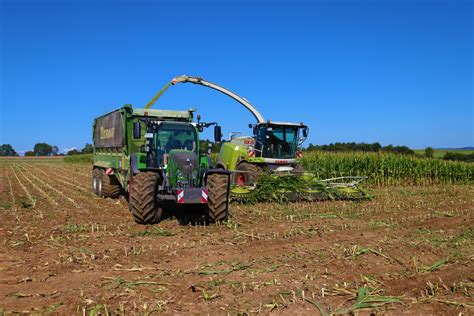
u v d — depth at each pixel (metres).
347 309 4.53
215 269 5.86
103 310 4.41
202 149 10.43
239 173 14.32
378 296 4.89
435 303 4.76
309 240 7.71
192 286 5.08
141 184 9.06
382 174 20.56
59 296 4.83
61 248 7.02
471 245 7.37
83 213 10.83
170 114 12.47
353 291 5.08
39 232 8.27
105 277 5.45
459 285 5.31
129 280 5.36
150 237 7.92
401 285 5.36
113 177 14.05
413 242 7.55
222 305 4.61
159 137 10.03
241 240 7.68
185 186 9.12
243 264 6.08
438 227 9.04
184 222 9.45
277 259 6.39
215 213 9.05
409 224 9.39
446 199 13.83
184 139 10.14
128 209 11.61
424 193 15.83
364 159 20.84
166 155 9.55
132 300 4.71
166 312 4.42
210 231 8.48
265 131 14.45
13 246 7.16
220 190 9.04
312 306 4.62
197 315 4.36
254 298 4.81
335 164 20.89
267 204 12.23
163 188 9.30
